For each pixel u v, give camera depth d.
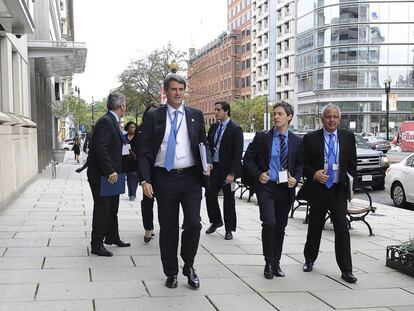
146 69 40.50
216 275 5.70
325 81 74.94
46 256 6.40
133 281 5.37
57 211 10.36
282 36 86.75
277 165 5.62
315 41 76.38
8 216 9.64
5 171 10.99
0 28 12.08
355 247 7.41
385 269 6.13
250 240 7.69
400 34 72.75
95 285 5.20
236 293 5.06
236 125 7.66
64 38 64.25
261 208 5.62
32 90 20.48
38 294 4.87
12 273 5.60
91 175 6.47
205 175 5.05
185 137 5.13
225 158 7.70
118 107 6.47
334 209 5.63
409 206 12.91
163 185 5.11
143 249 6.93
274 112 5.65
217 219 8.15
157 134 5.08
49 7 31.30
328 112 5.62
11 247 6.89
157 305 4.64
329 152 5.64
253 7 98.19
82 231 8.09
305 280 5.59
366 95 73.19
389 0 72.06
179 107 5.18
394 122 73.00
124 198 12.91
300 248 7.22
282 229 5.75
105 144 6.27
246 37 102.19
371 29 72.81
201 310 4.54
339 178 5.62
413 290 5.29
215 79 114.31
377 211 11.22
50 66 24.36
